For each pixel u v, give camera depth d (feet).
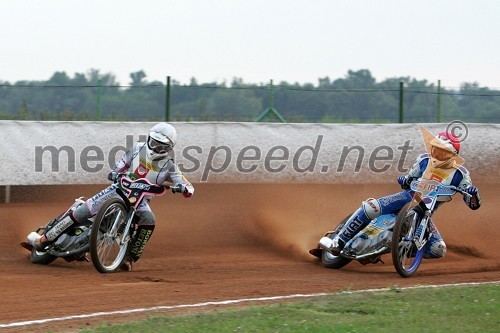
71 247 62.13
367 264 69.31
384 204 64.03
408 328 41.83
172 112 116.57
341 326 41.78
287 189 94.79
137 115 116.06
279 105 118.32
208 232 83.35
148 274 60.95
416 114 116.57
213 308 47.50
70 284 54.95
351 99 123.13
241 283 57.06
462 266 69.36
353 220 64.03
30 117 119.75
